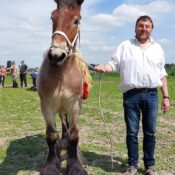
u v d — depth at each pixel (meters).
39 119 4.50
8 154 2.82
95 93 8.83
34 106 5.88
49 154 2.24
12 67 11.29
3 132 3.64
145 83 2.14
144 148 2.26
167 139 3.38
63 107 2.19
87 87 2.32
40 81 2.12
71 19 1.97
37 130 3.76
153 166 2.26
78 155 2.26
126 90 2.19
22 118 4.57
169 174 2.38
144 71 2.14
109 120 4.43
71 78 2.09
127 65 2.16
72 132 2.20
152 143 2.23
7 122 4.25
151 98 2.17
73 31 1.99
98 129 3.83
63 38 1.92
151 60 2.14
